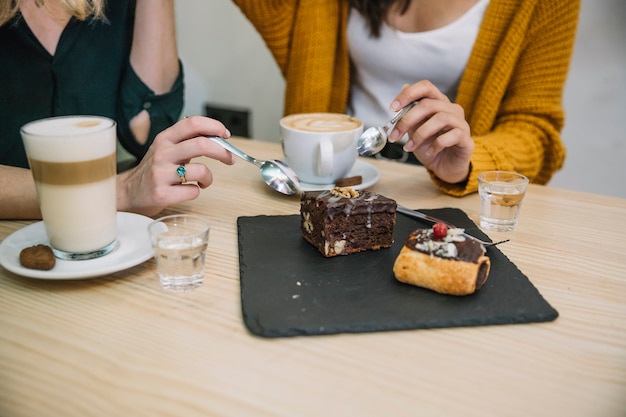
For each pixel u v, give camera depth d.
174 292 0.79
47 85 1.34
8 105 1.33
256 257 0.88
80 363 0.63
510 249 0.94
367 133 1.22
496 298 0.77
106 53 1.40
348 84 1.84
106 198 0.83
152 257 0.85
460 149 1.16
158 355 0.65
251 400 0.58
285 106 1.91
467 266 0.76
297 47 1.81
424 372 0.62
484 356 0.65
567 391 0.60
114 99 1.44
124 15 1.40
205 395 0.58
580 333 0.70
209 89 2.98
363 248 0.91
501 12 1.58
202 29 2.85
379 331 0.70
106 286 0.80
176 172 1.00
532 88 1.56
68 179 0.78
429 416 0.56
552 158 1.56
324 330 0.69
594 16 2.16
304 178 1.23
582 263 0.90
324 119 1.27
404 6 1.68
